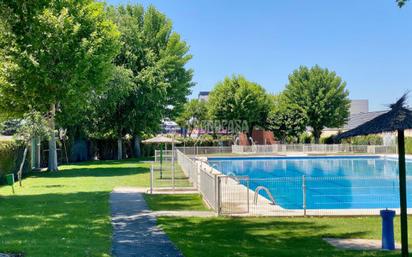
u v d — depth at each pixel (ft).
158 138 83.41
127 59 163.63
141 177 92.94
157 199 59.82
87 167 123.75
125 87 146.20
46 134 85.15
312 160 152.05
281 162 146.41
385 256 30.71
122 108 164.66
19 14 39.29
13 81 94.84
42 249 28.78
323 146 177.88
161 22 178.70
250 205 54.49
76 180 87.56
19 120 116.47
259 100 208.54
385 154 158.40
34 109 99.66
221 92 210.38
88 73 100.32
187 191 68.59
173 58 171.12
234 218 47.06
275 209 52.01
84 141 161.27
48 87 95.35
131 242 33.96
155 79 163.32
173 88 177.37
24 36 44.86
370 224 44.91
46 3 68.74
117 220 44.04
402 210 28.02
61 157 140.36
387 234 34.60
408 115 26.68
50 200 58.13
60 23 92.89
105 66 104.73
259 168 129.18
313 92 212.43
